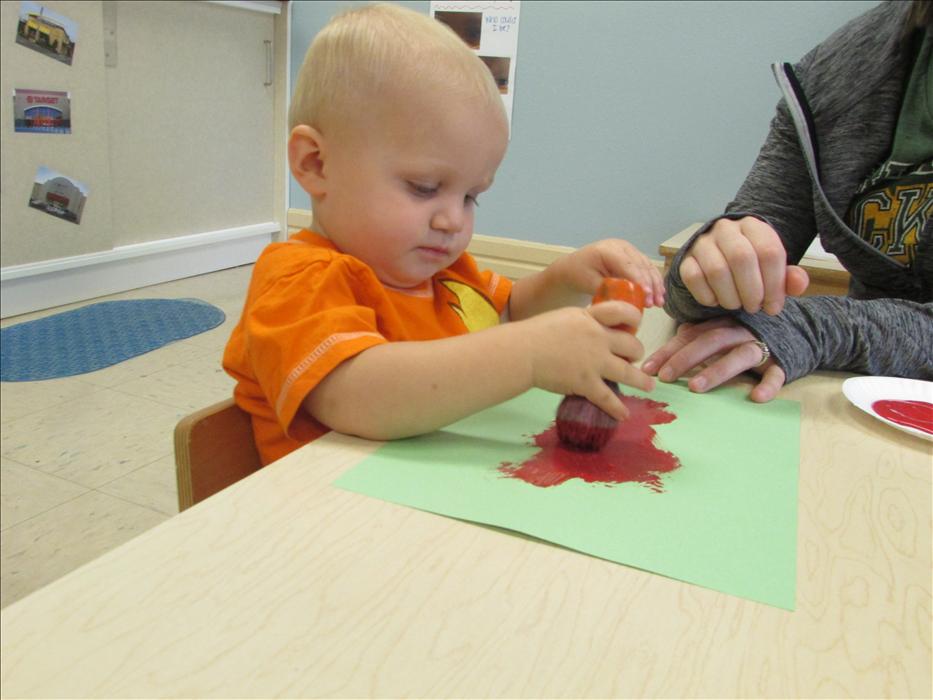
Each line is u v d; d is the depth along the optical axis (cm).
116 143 230
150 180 245
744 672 29
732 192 178
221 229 278
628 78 180
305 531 36
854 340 68
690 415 56
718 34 170
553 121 191
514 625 30
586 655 29
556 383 48
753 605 33
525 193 200
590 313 49
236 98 268
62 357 193
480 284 83
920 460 51
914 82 78
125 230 241
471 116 57
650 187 186
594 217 194
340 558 34
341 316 51
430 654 28
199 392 180
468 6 189
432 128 56
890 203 81
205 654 28
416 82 55
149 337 212
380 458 45
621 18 177
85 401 172
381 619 30
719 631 31
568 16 181
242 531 36
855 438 54
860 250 81
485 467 45
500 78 192
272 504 39
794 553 38
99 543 123
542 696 27
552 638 30
